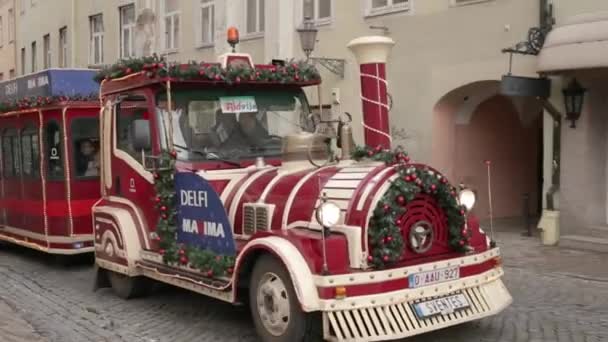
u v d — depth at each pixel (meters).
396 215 5.70
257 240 5.87
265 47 18.05
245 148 7.58
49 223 10.87
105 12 26.31
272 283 5.86
